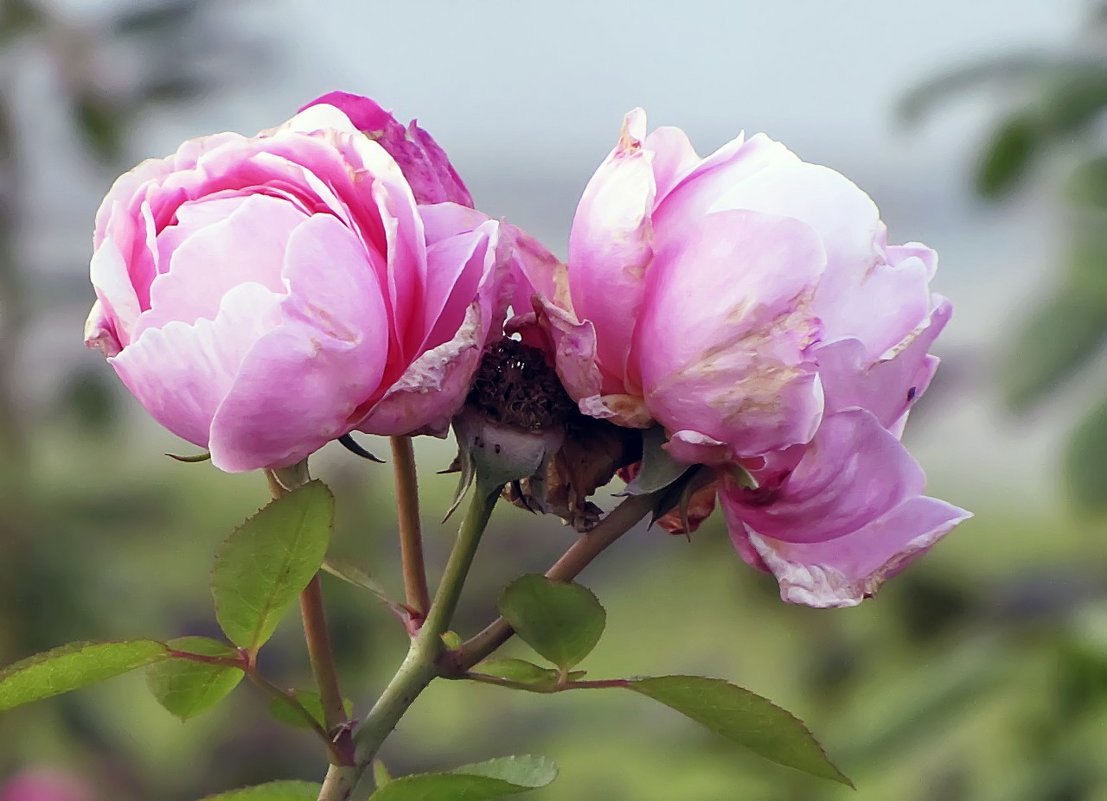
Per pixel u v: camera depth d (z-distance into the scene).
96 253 0.73
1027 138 1.04
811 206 0.73
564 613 0.73
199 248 0.72
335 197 0.73
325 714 0.75
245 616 0.74
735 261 0.72
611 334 0.74
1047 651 0.96
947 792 1.13
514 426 0.74
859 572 0.75
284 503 0.73
